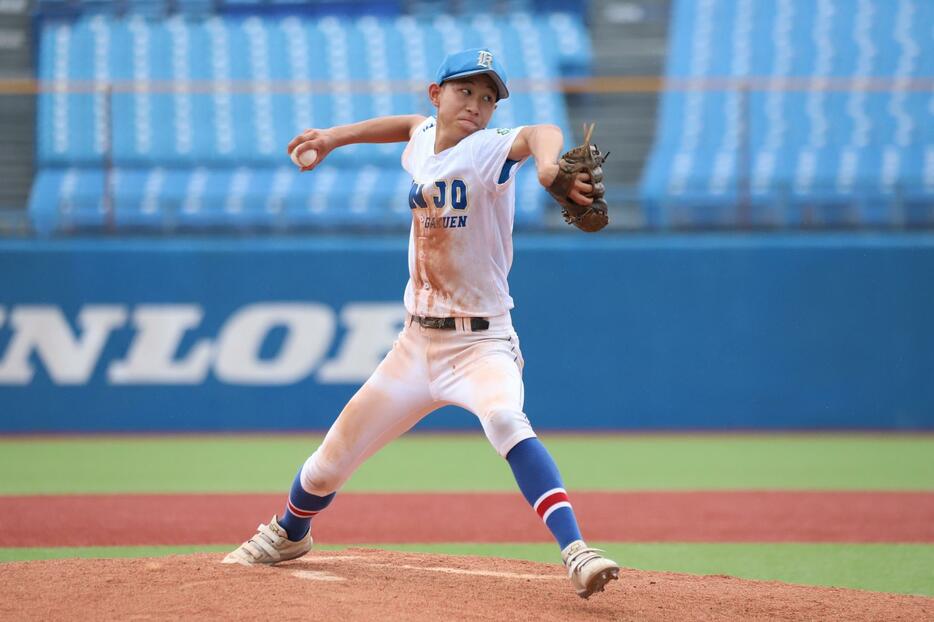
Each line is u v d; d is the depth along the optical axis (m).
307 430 52.69
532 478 14.99
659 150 69.25
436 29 78.50
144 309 52.47
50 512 29.03
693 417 53.25
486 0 80.75
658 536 25.88
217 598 14.54
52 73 73.56
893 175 67.31
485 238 15.62
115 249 52.34
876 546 24.56
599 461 42.41
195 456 43.72
